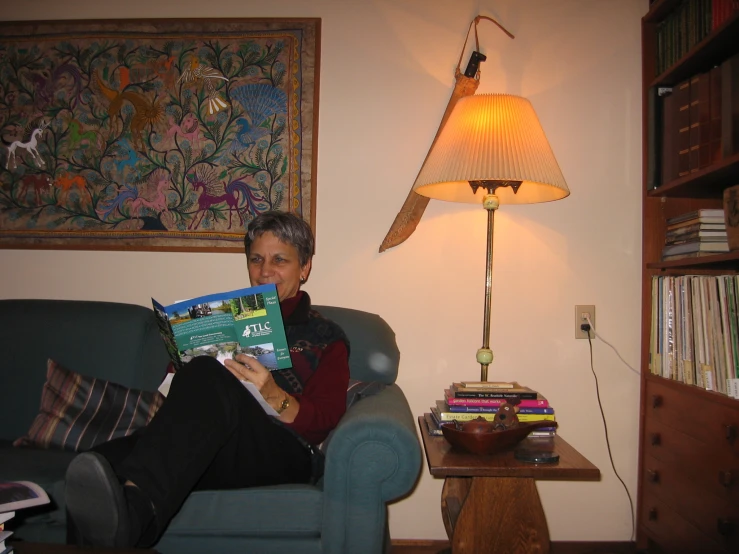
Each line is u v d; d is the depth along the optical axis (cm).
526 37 196
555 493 193
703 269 183
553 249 194
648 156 184
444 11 197
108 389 161
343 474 120
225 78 198
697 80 163
